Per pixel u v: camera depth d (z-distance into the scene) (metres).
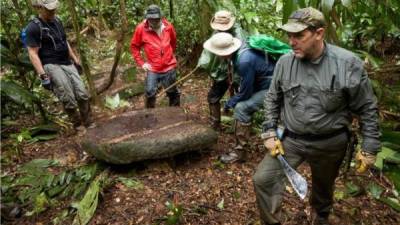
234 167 3.83
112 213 3.23
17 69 4.73
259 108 3.64
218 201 3.37
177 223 3.11
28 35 4.09
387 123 4.03
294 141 2.49
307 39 2.16
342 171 3.70
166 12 6.74
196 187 3.55
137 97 5.96
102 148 3.62
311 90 2.29
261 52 3.43
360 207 3.28
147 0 6.70
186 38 6.63
